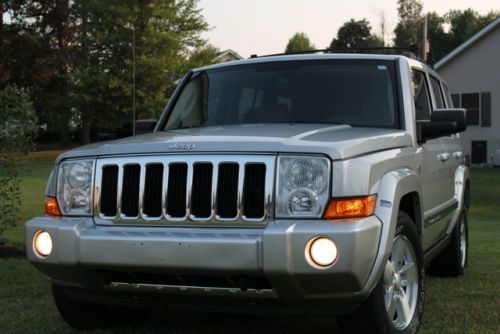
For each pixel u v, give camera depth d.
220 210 3.71
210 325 4.77
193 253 3.59
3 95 7.84
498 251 8.71
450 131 4.85
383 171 3.93
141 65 39.84
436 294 5.81
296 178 3.63
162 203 3.82
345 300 3.62
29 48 44.81
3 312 5.11
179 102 5.64
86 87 40.28
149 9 39.84
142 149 3.94
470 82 29.92
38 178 24.75
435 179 5.32
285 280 3.49
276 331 4.59
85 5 40.03
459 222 6.59
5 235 9.92
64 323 4.80
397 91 4.91
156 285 3.79
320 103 4.96
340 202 3.58
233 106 5.25
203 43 42.38
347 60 5.21
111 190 4.01
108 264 3.78
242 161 3.69
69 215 4.11
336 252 3.45
